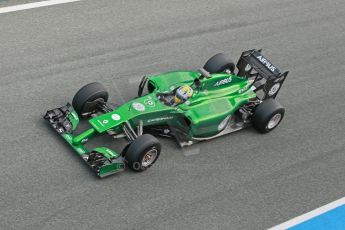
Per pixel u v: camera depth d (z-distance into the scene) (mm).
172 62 20172
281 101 19141
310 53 21906
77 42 20422
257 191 15445
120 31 21359
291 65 21062
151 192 14828
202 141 16766
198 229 14070
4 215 13680
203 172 15734
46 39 20344
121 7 22859
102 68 19312
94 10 22422
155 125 16188
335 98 19656
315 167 16594
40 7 22141
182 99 16031
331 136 17891
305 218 14953
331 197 15688
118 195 14594
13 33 20406
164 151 16141
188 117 15836
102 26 21500
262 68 17797
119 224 13867
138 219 14070
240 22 23078
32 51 19625
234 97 17125
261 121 16922
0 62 18859
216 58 18281
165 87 16516
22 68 18750
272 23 23375
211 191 15188
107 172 14727
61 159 15414
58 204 14125
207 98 16641
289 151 17016
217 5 23953
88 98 16109
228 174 15828
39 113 17016
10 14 21438
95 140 16203
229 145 16844
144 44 20859
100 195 14516
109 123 15188
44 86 18125
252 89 17969
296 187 15812
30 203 14055
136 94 18281
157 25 22031
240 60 18328
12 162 15156
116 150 16000
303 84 20125
